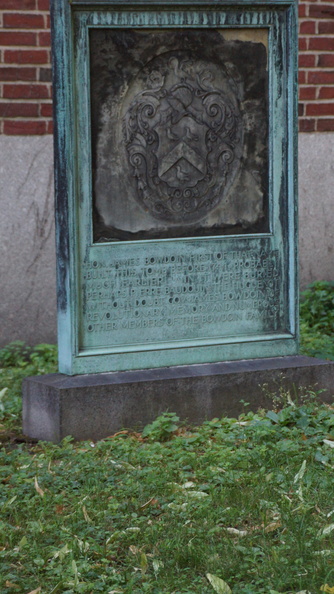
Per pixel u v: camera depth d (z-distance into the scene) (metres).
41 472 3.97
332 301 5.83
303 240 6.06
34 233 5.62
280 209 4.65
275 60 4.58
